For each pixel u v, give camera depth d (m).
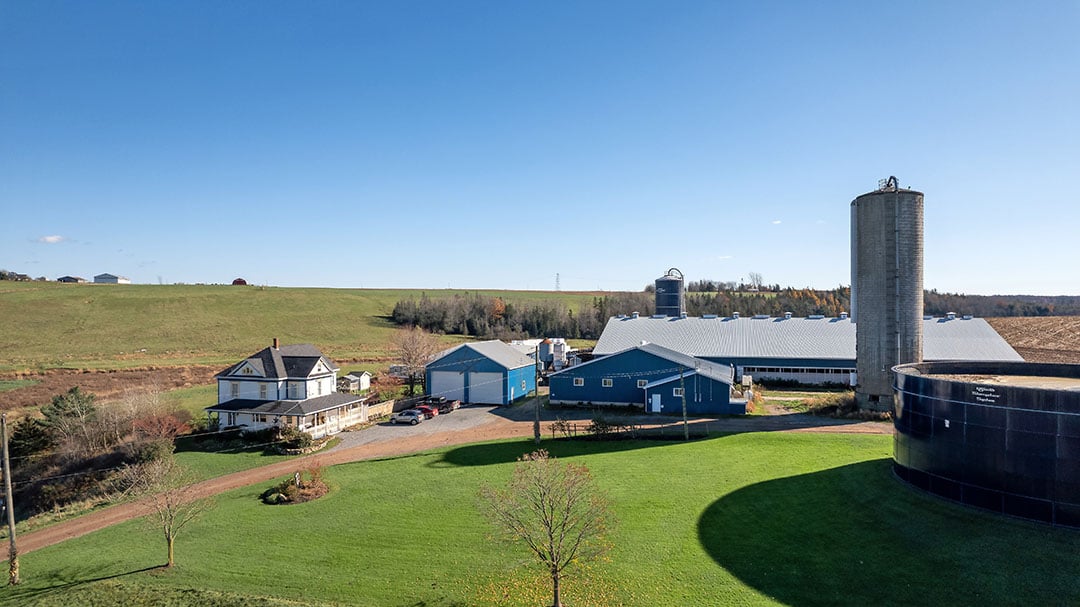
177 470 32.81
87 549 26.00
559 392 52.47
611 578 20.42
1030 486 21.11
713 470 30.92
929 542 21.03
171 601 20.06
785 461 31.89
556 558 19.38
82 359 74.88
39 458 40.16
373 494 30.06
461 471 33.25
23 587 22.34
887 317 43.00
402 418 47.78
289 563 22.64
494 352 57.72
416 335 77.06
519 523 20.25
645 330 70.56
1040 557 19.14
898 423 27.27
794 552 21.39
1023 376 32.72
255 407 45.09
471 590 20.25
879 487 26.28
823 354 60.41
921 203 43.06
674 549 22.22
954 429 23.55
